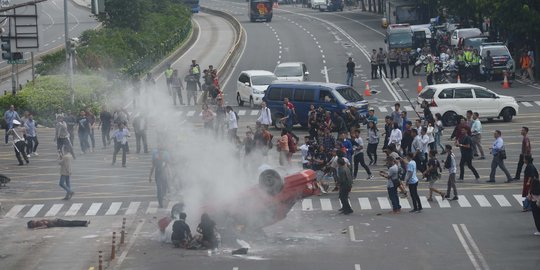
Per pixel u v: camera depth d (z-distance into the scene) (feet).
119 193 156.66
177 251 118.93
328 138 155.22
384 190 153.38
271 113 218.38
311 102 213.25
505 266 108.68
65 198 153.17
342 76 308.60
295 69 262.26
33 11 186.91
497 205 140.87
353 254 115.65
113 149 198.18
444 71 284.61
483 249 116.67
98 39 326.24
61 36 447.83
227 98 271.49
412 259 112.68
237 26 461.78
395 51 300.40
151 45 350.64
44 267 112.88
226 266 110.93
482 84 280.72
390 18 436.76
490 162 173.47
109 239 126.52
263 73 255.29
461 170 158.71
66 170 152.46
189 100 256.32
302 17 546.67
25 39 185.06
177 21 418.31
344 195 137.39
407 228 128.57
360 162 161.58
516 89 268.82
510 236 122.72
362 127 216.95
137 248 121.08
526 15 277.23
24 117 197.57
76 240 126.52
